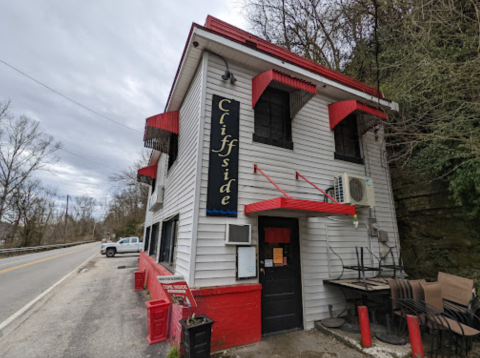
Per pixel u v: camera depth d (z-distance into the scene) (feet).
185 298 11.16
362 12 24.98
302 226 16.58
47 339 13.94
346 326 14.56
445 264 18.71
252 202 14.89
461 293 14.37
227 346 12.12
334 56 36.11
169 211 21.16
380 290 14.03
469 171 15.47
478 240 17.21
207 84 15.23
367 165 21.15
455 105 16.94
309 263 16.21
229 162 14.65
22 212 87.10
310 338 13.70
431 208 20.18
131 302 21.79
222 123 15.06
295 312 15.11
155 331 13.57
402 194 22.58
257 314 13.15
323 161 18.61
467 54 16.33
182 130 19.77
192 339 10.05
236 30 16.30
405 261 21.52
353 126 21.98
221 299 12.37
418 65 16.53
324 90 19.93
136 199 119.14
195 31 14.35
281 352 12.03
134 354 12.18
